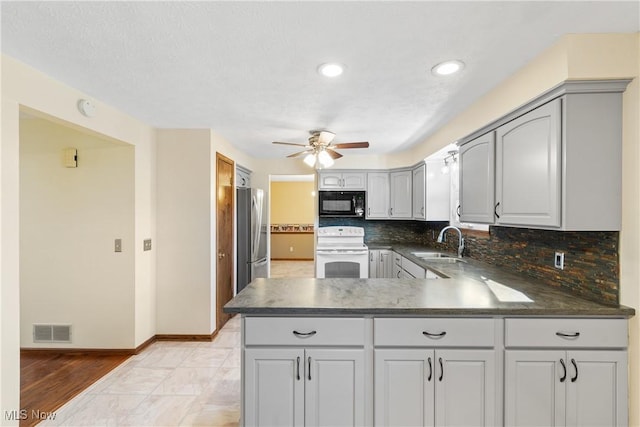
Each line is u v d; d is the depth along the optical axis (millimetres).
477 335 1556
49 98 1953
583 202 1515
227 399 2199
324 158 3219
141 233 2959
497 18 1364
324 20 1373
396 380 1567
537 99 1644
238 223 4215
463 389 1559
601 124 1510
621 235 1531
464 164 2457
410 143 3844
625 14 1339
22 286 2898
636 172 1458
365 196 4570
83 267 2887
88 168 2879
